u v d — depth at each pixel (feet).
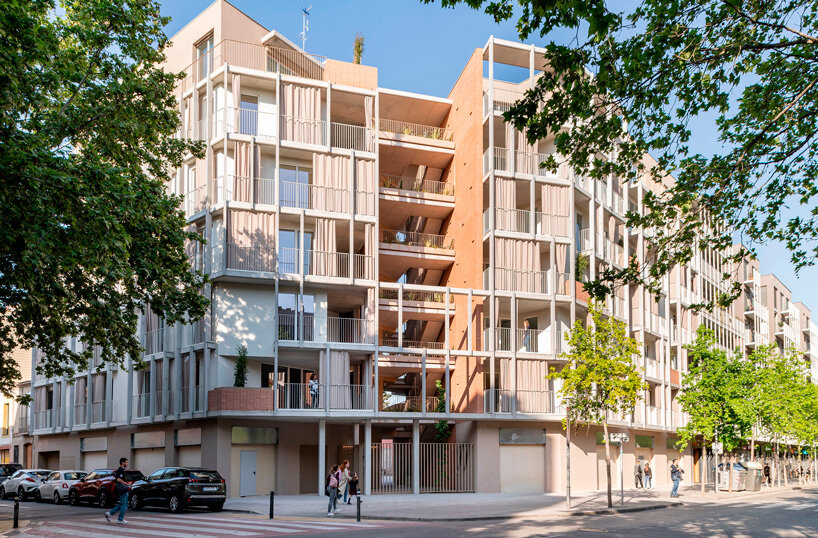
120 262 61.05
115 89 65.62
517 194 131.64
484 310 123.95
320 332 113.80
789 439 186.09
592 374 86.53
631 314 143.64
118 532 58.03
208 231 110.01
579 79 29.94
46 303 60.13
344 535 55.36
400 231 151.23
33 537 55.31
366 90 121.08
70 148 62.23
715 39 29.48
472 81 129.70
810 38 26.58
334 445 124.06
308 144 115.14
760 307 252.62
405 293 132.05
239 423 107.86
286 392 111.55
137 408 121.49
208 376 107.76
